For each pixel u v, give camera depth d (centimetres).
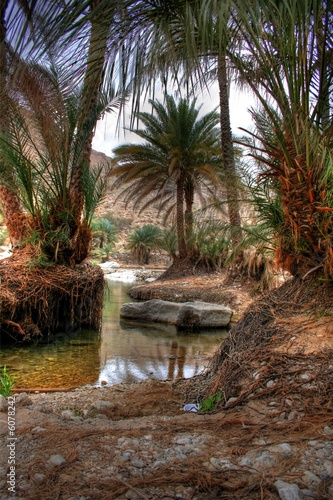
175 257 1859
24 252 832
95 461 194
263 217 442
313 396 275
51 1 213
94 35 275
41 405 333
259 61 334
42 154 821
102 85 323
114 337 782
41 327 786
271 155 372
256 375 314
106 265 3247
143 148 1717
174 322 934
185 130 1630
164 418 273
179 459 196
